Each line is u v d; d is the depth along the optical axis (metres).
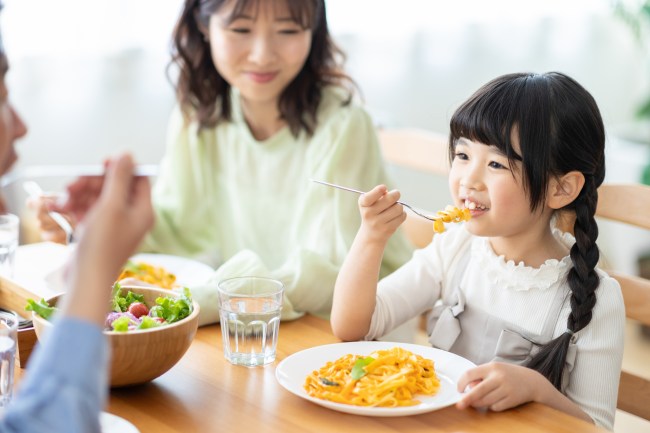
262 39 1.73
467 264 1.44
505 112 1.25
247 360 1.20
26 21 2.71
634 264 3.38
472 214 1.30
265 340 1.20
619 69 3.91
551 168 1.27
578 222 1.32
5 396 1.03
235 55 1.76
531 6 3.80
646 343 3.07
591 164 1.31
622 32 3.86
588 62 3.92
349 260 1.34
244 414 1.05
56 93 2.81
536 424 1.06
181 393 1.10
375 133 1.86
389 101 3.64
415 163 2.04
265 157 1.90
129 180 0.67
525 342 1.32
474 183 1.28
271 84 1.79
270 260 1.87
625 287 1.49
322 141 1.79
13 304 1.42
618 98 3.93
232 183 1.95
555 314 1.33
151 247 1.92
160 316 1.17
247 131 1.92
